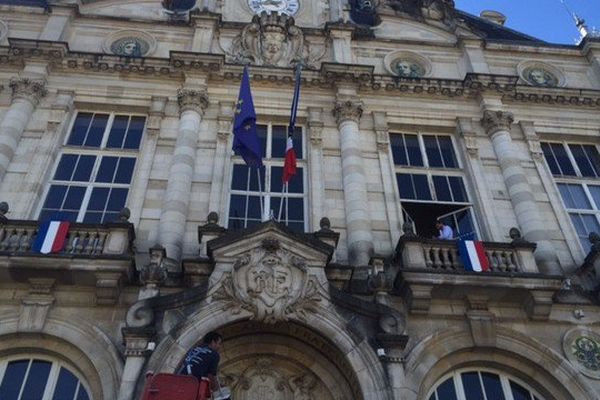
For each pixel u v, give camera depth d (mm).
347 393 11031
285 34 18281
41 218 13703
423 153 16578
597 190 16453
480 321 12195
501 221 14703
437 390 11758
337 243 13266
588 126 17469
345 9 20656
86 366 11047
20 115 14969
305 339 11375
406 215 15172
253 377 11531
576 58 19891
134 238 12508
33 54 16266
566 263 14008
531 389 12008
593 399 11461
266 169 15438
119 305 11664
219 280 11008
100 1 19156
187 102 15891
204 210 13914
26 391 10914
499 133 16547
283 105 16578
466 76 17438
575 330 12445
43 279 11594
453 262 12680
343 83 16922
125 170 15008
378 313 10883
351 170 14914
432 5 21047
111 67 16531
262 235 11484
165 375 7262
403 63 18859
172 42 18156
